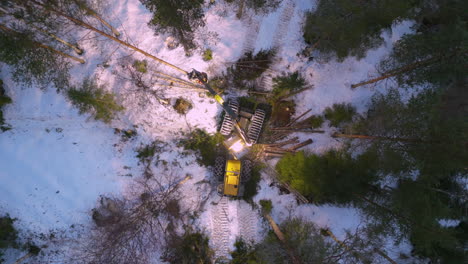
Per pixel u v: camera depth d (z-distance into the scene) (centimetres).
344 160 1625
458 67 1309
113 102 1611
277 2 1585
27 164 1588
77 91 1584
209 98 1623
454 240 1434
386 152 1490
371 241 1602
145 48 1590
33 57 1499
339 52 1608
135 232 1652
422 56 1424
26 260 1639
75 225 1630
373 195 1602
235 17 1587
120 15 1573
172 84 1614
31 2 1462
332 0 1581
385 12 1562
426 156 1394
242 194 1644
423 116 1410
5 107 1577
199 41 1590
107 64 1592
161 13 1533
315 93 1644
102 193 1634
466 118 1367
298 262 1538
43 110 1596
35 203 1600
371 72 1617
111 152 1645
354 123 1636
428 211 1440
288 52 1616
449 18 1488
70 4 1505
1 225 1577
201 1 1561
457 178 1589
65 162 1608
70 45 1513
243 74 1625
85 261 1634
